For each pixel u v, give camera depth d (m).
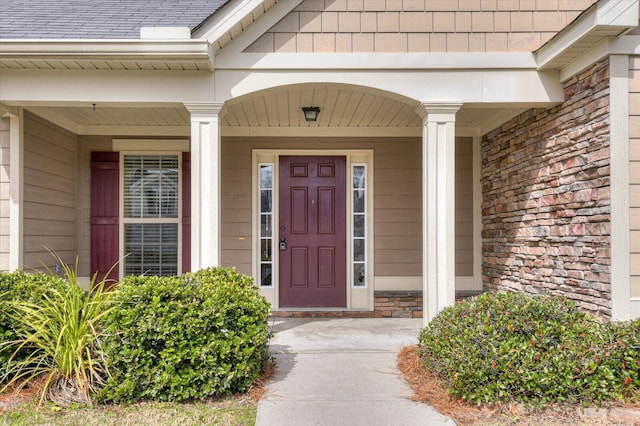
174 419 2.71
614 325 3.16
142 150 5.78
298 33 4.07
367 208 5.97
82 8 4.20
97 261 5.71
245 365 3.04
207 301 3.07
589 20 3.35
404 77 4.10
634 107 3.47
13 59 3.65
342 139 5.88
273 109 5.02
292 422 2.68
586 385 2.77
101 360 2.97
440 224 4.09
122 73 3.96
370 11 4.09
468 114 5.17
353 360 3.80
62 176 5.30
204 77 4.01
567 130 4.02
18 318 3.07
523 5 4.11
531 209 4.63
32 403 2.88
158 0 4.35
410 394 3.07
